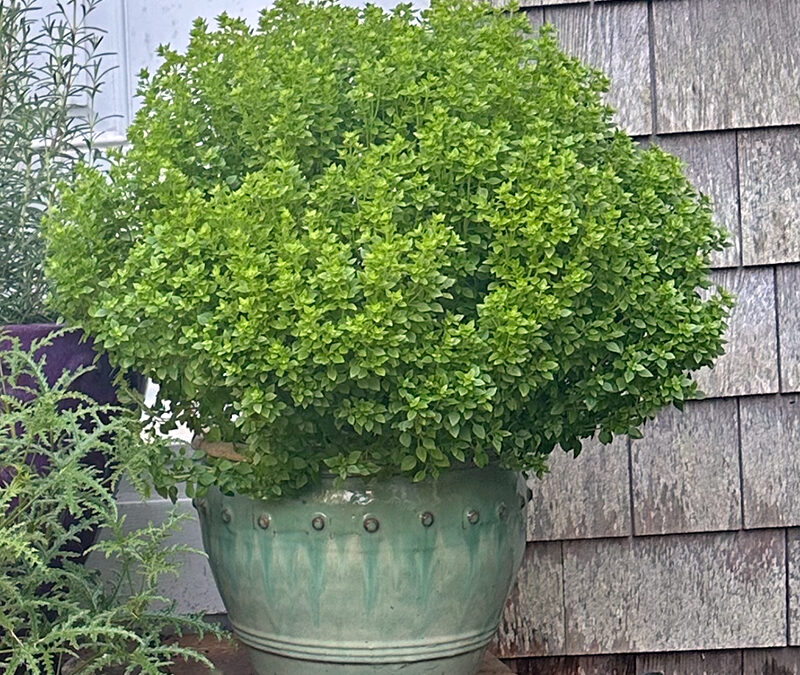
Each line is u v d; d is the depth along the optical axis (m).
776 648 1.88
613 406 1.27
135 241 1.22
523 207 1.13
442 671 1.28
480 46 1.28
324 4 1.41
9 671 1.11
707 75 1.83
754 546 1.87
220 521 1.29
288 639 1.26
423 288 1.08
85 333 1.26
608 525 1.87
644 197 1.25
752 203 1.84
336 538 1.22
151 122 1.25
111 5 1.95
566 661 1.88
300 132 1.18
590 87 1.37
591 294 1.19
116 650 1.22
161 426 1.29
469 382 1.08
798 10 1.83
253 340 1.08
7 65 1.50
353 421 1.11
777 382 1.85
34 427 1.16
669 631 1.87
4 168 1.50
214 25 1.95
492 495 1.27
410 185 1.13
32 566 1.23
